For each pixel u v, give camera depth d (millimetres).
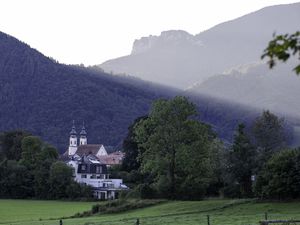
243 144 148625
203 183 144500
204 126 141125
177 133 138500
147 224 87500
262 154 149250
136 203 127000
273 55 16562
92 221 99750
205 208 113188
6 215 143500
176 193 141750
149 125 143000
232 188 152250
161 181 143000
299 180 115188
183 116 139375
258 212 103750
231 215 100688
